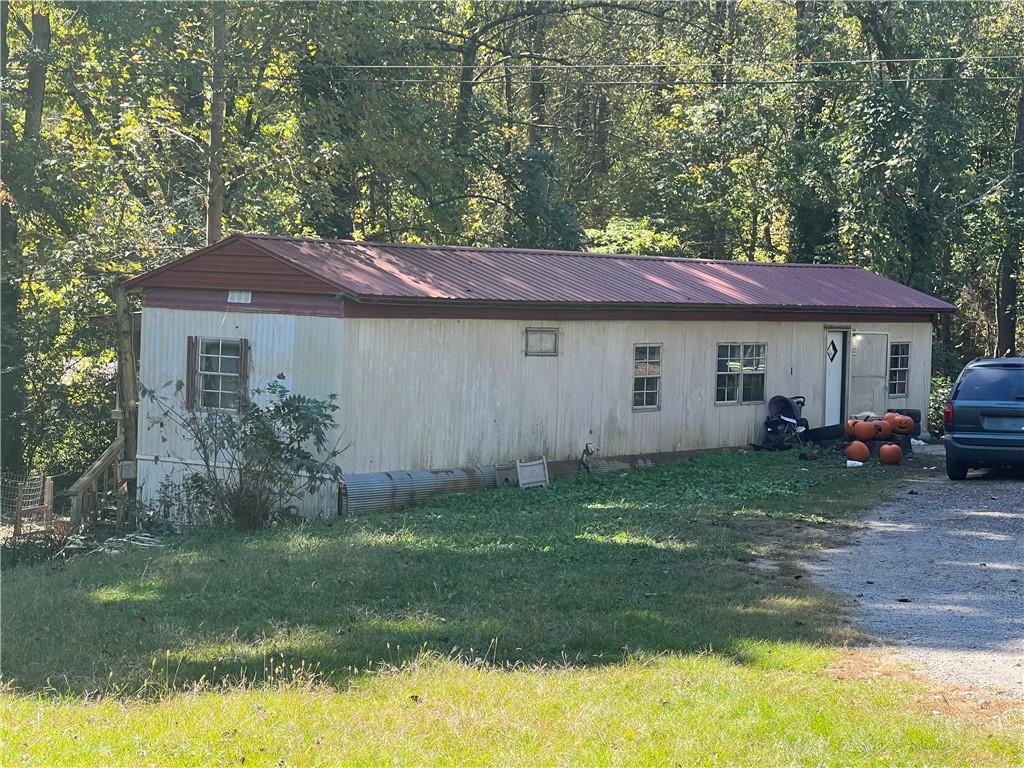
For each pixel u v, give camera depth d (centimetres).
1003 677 812
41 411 2870
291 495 1647
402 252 1977
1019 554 1288
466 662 838
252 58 2681
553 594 1049
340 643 892
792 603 1027
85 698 754
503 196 3622
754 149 3625
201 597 1070
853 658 861
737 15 4416
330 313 1670
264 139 2658
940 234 3341
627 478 1934
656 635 911
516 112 4416
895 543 1349
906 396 2664
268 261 1730
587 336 2005
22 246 2709
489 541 1334
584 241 3806
